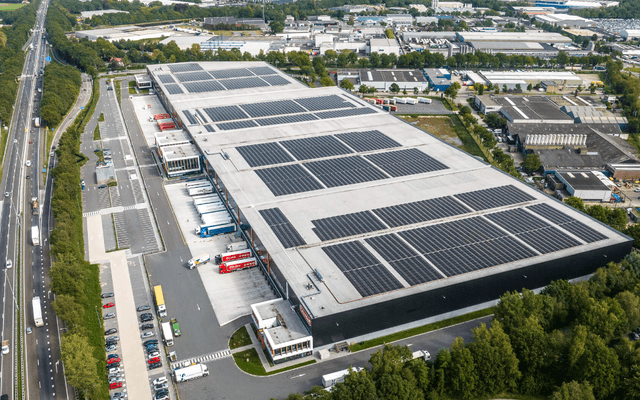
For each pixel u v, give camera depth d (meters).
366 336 155.88
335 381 138.50
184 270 192.62
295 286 156.50
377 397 125.69
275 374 145.00
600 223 188.38
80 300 167.38
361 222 190.62
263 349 154.75
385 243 178.00
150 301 175.62
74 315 156.12
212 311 170.88
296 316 157.38
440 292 157.12
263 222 190.38
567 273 174.00
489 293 165.75
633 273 170.62
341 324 148.88
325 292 154.38
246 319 167.25
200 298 177.12
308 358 150.75
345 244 177.62
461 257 169.88
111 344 155.62
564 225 187.88
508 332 149.62
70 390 142.00
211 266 195.25
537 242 177.50
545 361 140.75
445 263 167.12
